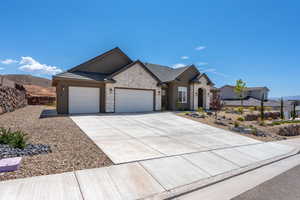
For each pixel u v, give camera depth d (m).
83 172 3.91
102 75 16.00
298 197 3.40
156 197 3.19
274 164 5.57
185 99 20.78
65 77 13.26
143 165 4.54
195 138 7.97
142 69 17.03
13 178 3.42
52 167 4.02
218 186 3.83
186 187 3.63
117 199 3.00
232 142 7.80
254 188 3.77
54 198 2.89
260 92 38.00
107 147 5.82
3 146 4.91
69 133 7.32
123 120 11.60
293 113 25.23
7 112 12.73
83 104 14.31
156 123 11.16
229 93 40.19
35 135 6.59
